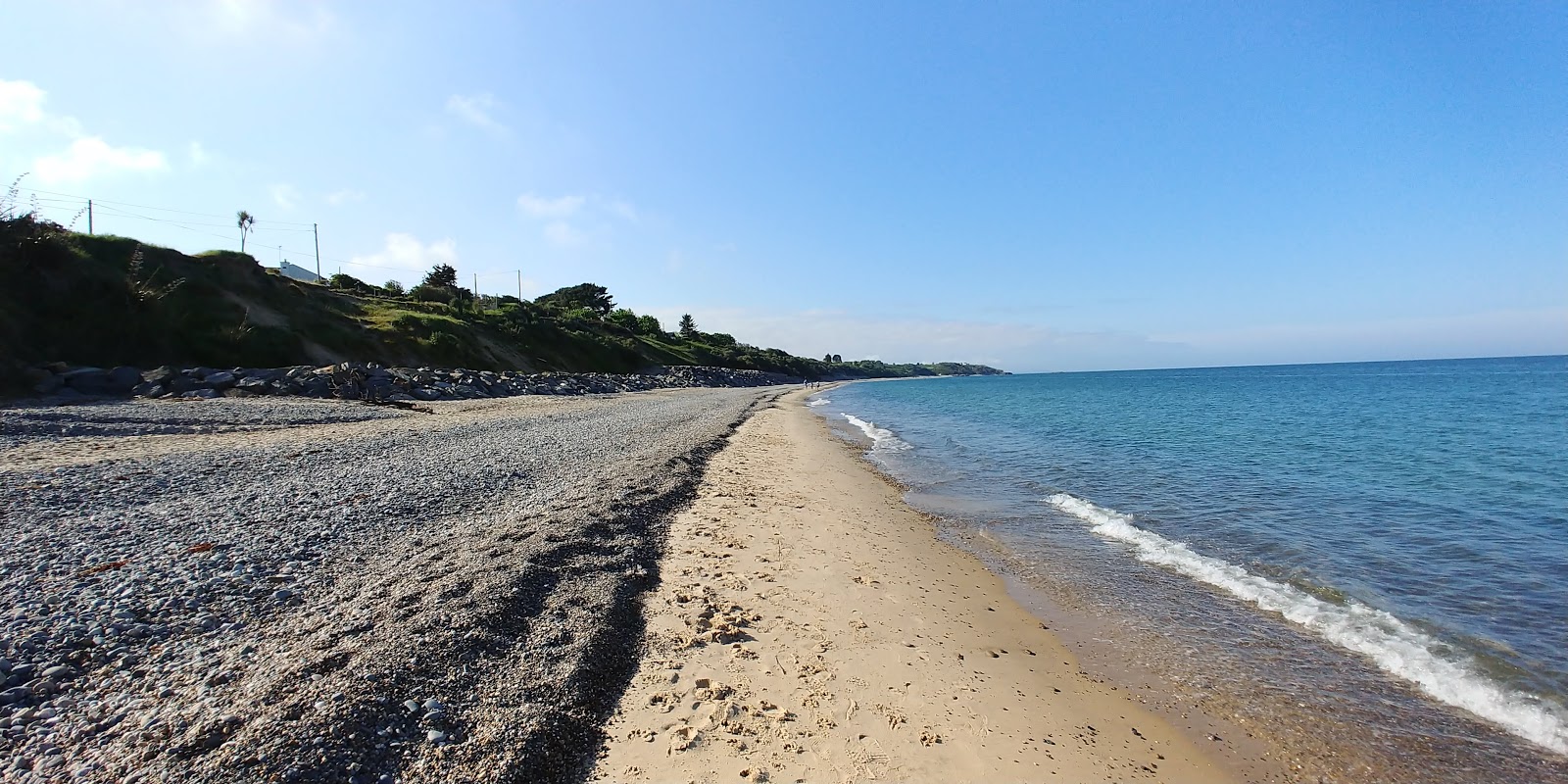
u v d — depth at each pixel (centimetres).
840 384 12588
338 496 998
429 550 774
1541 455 1991
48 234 2539
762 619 696
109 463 1118
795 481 1577
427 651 511
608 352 6712
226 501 937
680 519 1086
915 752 478
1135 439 2533
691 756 448
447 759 404
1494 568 928
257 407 2014
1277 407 4147
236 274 3462
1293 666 643
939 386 11562
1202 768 483
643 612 683
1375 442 2330
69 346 2344
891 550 1012
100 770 363
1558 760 493
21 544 704
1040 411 4366
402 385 2789
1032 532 1149
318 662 482
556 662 534
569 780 416
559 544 809
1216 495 1445
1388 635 708
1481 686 596
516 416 2444
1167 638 711
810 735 487
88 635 513
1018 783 450
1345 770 483
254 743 387
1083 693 590
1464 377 7869
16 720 404
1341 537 1095
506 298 7469
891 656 634
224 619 565
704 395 5419
